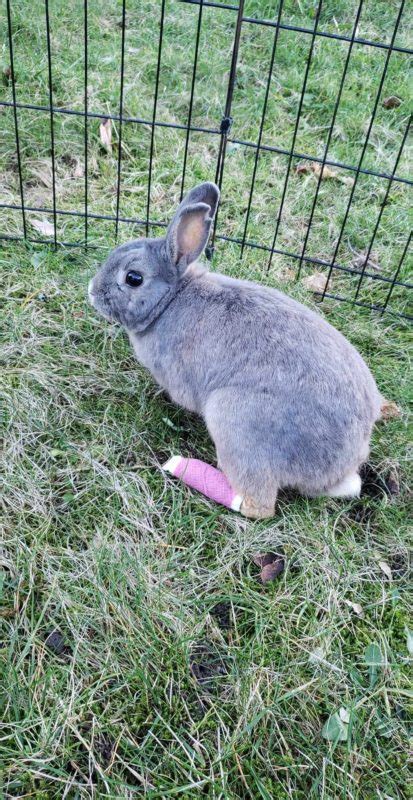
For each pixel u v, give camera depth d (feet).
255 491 1.75
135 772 1.34
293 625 1.62
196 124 3.02
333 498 1.90
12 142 2.81
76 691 1.44
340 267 2.43
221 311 1.81
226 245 2.57
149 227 2.57
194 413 2.08
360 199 2.83
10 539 1.68
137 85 3.08
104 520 1.75
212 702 1.47
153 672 1.50
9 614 1.55
